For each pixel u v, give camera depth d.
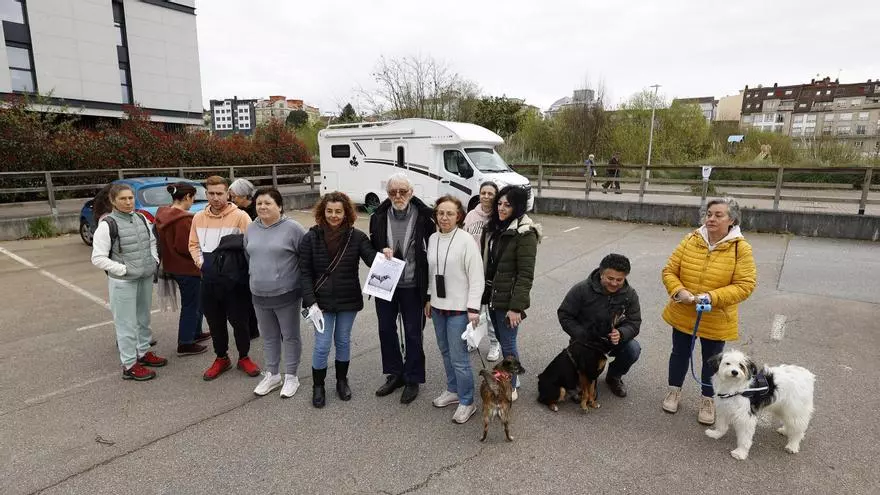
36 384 4.07
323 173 14.78
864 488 2.81
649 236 10.79
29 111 14.70
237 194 4.63
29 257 8.71
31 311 5.86
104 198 4.43
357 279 3.70
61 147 13.62
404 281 3.66
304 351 4.82
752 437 3.24
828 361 4.48
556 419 3.56
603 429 3.43
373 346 4.93
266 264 3.65
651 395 3.91
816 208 12.66
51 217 10.73
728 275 3.22
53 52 20.73
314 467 3.03
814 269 7.75
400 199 3.56
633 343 3.71
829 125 79.12
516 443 3.27
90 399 3.84
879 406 3.68
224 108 97.62
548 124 30.53
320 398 3.74
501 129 29.03
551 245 9.84
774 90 85.44
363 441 3.31
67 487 2.84
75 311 5.88
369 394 3.96
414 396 3.86
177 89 25.56
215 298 4.06
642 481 2.89
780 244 9.73
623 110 30.53
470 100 27.30
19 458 3.09
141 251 4.08
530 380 4.20
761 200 14.57
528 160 26.70
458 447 3.24
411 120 12.42
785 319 5.54
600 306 3.50
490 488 2.84
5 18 19.31
